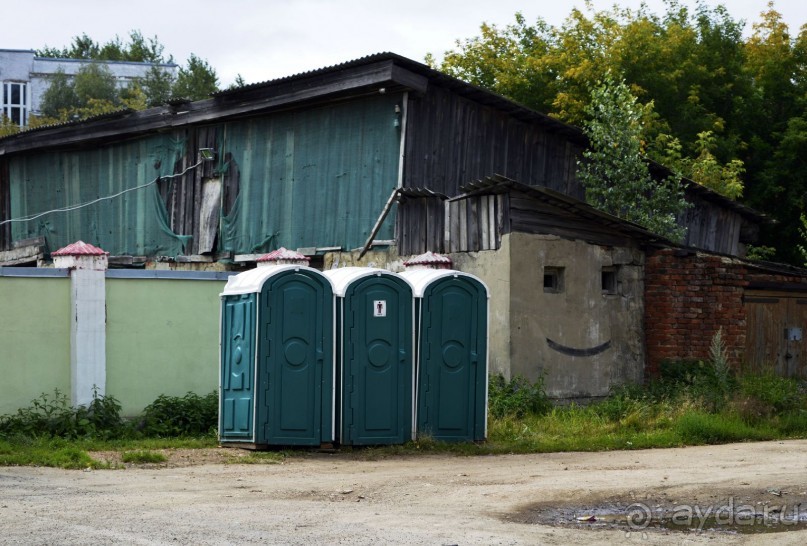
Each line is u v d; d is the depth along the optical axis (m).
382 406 13.10
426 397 13.35
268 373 12.60
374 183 19.95
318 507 8.82
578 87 35.53
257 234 22.52
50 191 27.64
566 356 16.83
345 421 12.92
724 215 26.50
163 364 15.01
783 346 19.14
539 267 16.59
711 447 13.55
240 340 12.89
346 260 20.30
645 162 23.47
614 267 17.77
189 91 59.66
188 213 24.16
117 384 14.62
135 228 25.47
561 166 23.02
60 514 8.25
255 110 22.03
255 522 8.02
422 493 9.66
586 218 17.22
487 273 16.69
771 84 37.62
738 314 18.08
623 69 35.84
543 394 15.91
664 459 12.21
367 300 13.09
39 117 54.28
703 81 37.19
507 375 16.09
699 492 9.61
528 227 16.50
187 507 8.68
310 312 12.80
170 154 24.61
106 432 13.64
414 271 14.04
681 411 15.34
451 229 17.62
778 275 18.92
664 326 17.77
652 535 7.89
